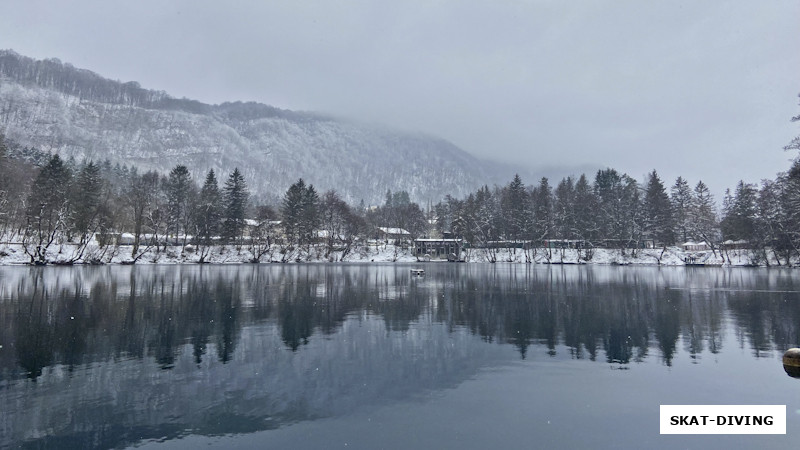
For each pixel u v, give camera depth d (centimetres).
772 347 1689
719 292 3747
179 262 9356
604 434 914
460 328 2073
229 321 2233
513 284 4609
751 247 9019
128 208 9050
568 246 12175
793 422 978
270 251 10681
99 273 5550
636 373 1346
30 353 1552
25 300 2886
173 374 1312
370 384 1229
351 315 2453
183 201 9788
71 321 2173
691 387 1212
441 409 1049
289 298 3231
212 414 1008
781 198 7894
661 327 2098
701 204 11550
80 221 7469
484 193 14775
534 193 13412
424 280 5184
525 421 977
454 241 13638
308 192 12131
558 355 1562
